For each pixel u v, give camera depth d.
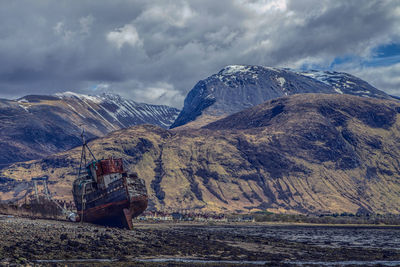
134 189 154.62
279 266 88.25
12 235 97.50
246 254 107.31
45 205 193.75
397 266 93.88
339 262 98.75
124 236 119.12
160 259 90.12
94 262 78.94
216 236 158.12
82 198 161.12
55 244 93.19
